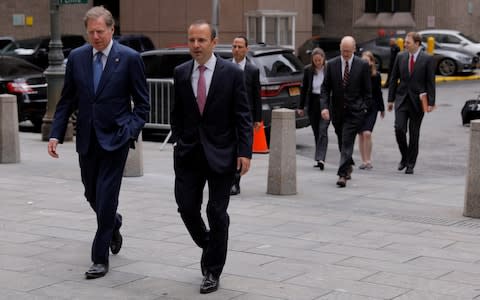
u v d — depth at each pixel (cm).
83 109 641
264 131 1405
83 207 918
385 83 2789
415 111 1173
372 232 805
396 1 3731
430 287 621
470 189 882
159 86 1484
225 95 602
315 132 1230
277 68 1445
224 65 607
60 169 1183
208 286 604
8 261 690
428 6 3669
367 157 1235
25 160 1265
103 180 639
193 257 706
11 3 3234
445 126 1789
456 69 3081
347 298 594
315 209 918
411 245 754
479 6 3756
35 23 3297
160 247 739
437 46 3167
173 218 862
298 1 3105
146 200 959
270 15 2744
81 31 3381
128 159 1116
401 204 958
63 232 796
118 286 622
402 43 2916
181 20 3052
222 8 2959
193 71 608
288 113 998
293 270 666
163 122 1483
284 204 947
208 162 597
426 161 1328
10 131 1229
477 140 873
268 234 791
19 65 1720
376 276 650
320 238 777
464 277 650
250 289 615
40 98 1678
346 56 1037
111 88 637
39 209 906
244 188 1050
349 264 685
